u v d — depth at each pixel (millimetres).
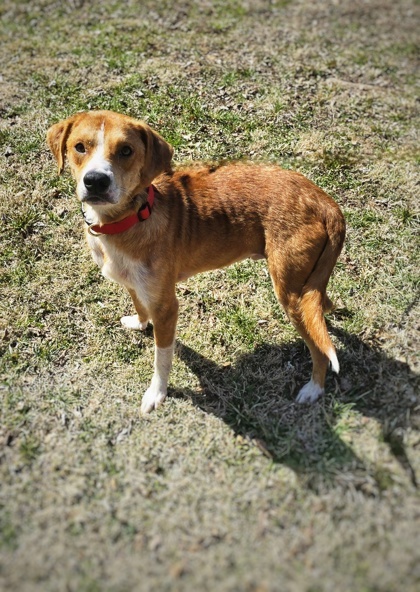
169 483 909
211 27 2027
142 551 820
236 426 1003
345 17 2205
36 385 1056
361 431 976
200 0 2221
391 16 2250
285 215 979
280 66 1809
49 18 2066
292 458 946
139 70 1741
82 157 889
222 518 861
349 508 866
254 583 785
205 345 1151
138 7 2145
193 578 790
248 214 989
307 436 979
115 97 1630
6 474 910
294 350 1141
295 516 861
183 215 968
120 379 1086
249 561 808
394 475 903
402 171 1462
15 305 1190
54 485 897
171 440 975
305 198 991
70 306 1203
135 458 943
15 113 1594
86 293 1229
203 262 1029
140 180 905
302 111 1627
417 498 872
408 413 989
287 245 974
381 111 1662
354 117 1629
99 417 1006
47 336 1146
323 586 782
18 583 783
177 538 835
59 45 1883
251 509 873
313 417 1008
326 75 1796
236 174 1019
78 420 998
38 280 1241
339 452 947
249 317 1195
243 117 1583
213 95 1651
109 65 1763
